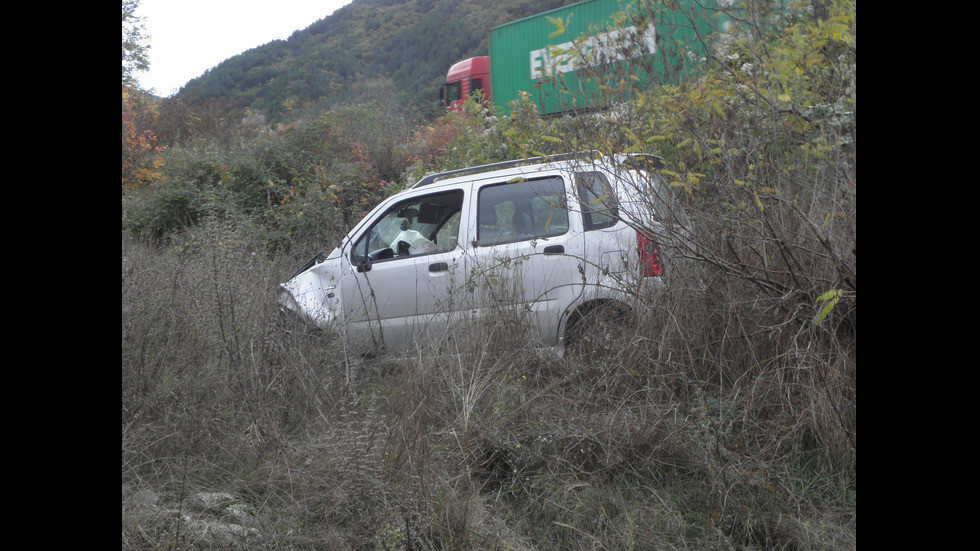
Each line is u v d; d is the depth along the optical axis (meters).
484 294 4.79
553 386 4.06
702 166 4.07
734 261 3.85
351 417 3.68
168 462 3.45
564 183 4.72
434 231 5.51
